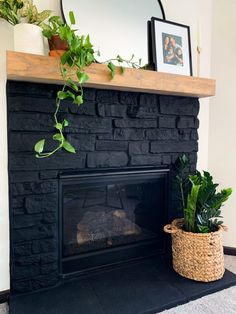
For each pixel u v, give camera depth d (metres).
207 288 1.54
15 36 1.30
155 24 1.76
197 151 2.00
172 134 1.88
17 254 1.46
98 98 1.59
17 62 1.22
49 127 1.47
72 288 1.53
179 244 1.67
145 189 1.92
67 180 1.59
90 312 1.32
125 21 1.73
